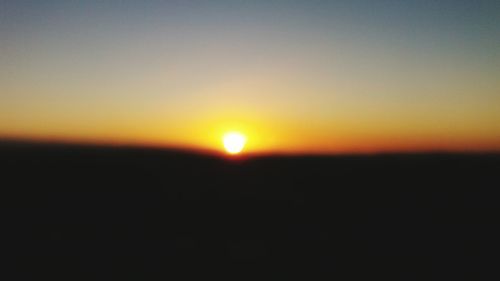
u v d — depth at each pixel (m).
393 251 10.06
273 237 11.29
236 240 10.86
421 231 12.05
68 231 10.88
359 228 12.49
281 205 15.98
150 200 16.17
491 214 13.61
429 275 8.40
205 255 9.61
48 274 7.77
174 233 11.34
